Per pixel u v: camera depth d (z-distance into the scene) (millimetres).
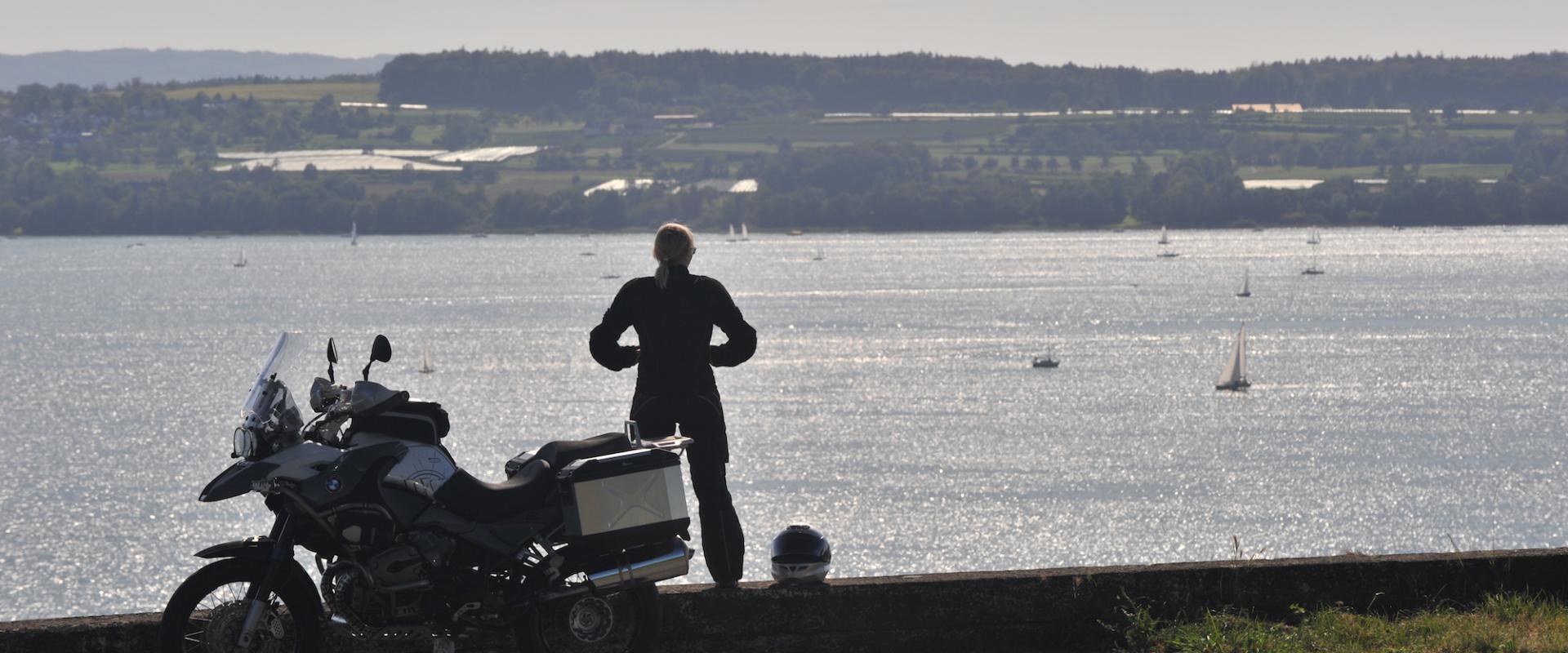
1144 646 27594
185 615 23078
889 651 28000
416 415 23453
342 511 22641
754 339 27984
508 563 23453
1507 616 28609
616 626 25344
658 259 27891
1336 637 27375
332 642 25953
